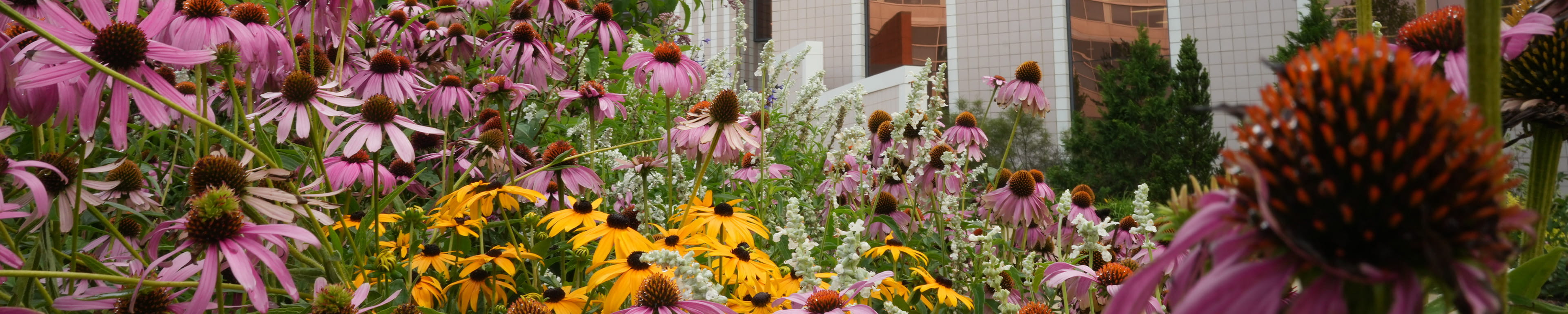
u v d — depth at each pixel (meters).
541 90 3.97
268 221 1.67
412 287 1.88
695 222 2.33
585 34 4.93
